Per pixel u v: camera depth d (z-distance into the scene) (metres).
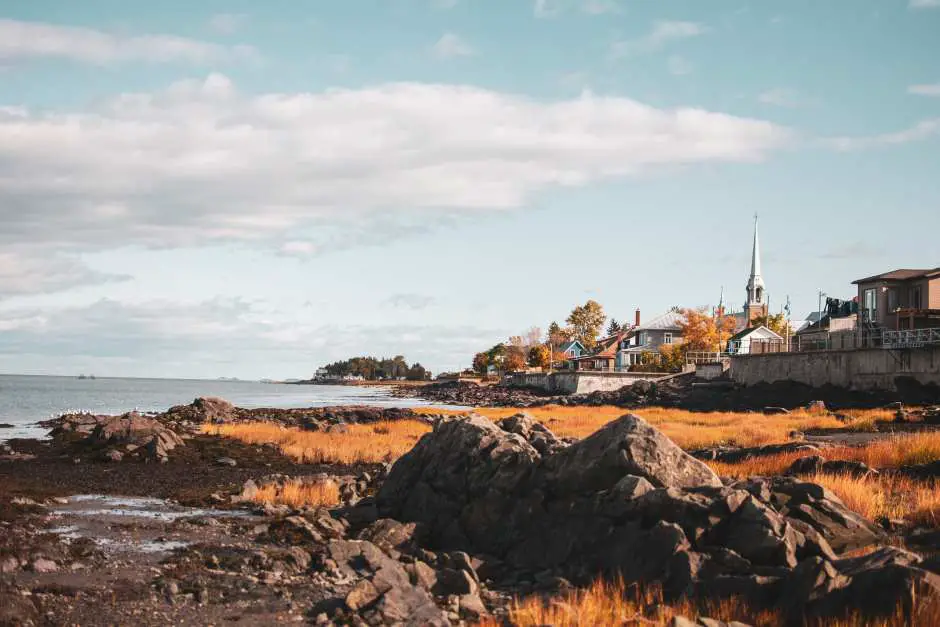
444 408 96.19
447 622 13.59
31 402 118.12
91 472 34.00
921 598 11.87
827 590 12.73
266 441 45.84
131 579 16.33
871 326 69.44
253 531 21.08
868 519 17.58
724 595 13.68
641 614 13.27
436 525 20.89
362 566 17.36
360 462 38.47
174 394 179.62
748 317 157.00
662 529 15.35
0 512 22.20
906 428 42.97
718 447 35.81
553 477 18.83
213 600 15.13
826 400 66.94
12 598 14.38
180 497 27.20
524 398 113.50
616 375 109.81
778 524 15.13
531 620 13.20
